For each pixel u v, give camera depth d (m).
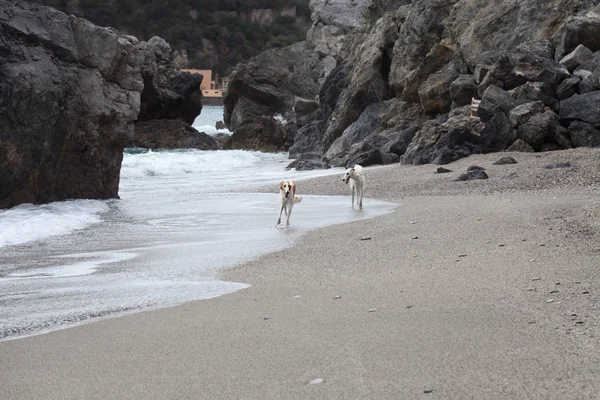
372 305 6.91
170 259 10.77
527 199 15.19
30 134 18.67
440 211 14.28
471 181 19.72
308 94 65.81
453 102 31.09
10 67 18.53
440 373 4.85
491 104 26.00
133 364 5.38
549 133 24.36
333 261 9.77
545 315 6.15
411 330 5.92
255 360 5.33
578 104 24.28
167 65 66.19
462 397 4.42
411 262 9.23
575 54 26.34
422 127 29.84
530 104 25.08
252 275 9.10
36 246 12.59
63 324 6.82
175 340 6.00
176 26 182.25
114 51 21.80
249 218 15.83
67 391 4.83
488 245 9.95
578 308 6.32
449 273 8.26
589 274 7.65
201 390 4.75
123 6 169.25
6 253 11.80
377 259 9.65
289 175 30.45
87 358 5.59
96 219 16.39
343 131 41.41
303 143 46.88
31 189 19.03
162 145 57.34
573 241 9.67
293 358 5.34
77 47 21.36
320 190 21.72
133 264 10.47
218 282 8.74
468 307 6.57
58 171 19.92
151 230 14.44
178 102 63.44
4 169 18.22
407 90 36.00
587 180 17.58
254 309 7.05
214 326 6.42
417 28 36.53
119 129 21.77
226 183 27.05
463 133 25.41
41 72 19.16
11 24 19.42
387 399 4.45
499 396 4.41
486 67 29.61
